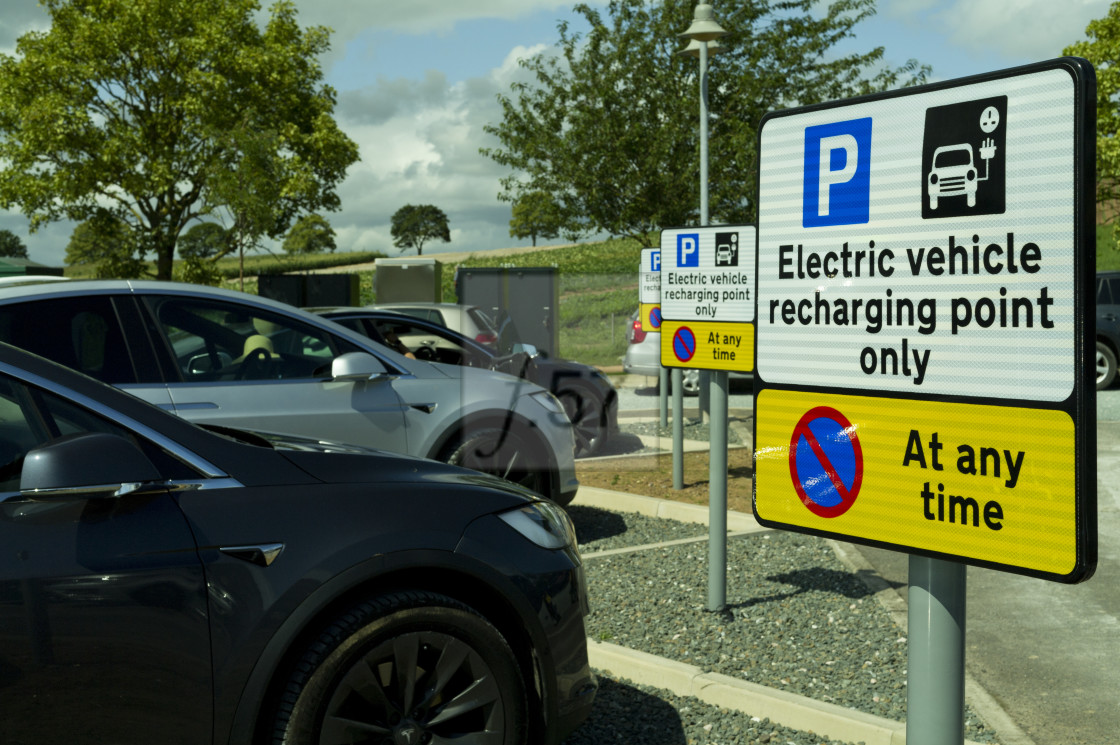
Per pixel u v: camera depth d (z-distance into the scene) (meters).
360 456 2.80
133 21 26.97
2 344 2.39
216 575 2.35
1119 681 3.97
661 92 16.83
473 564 2.67
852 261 1.77
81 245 43.00
